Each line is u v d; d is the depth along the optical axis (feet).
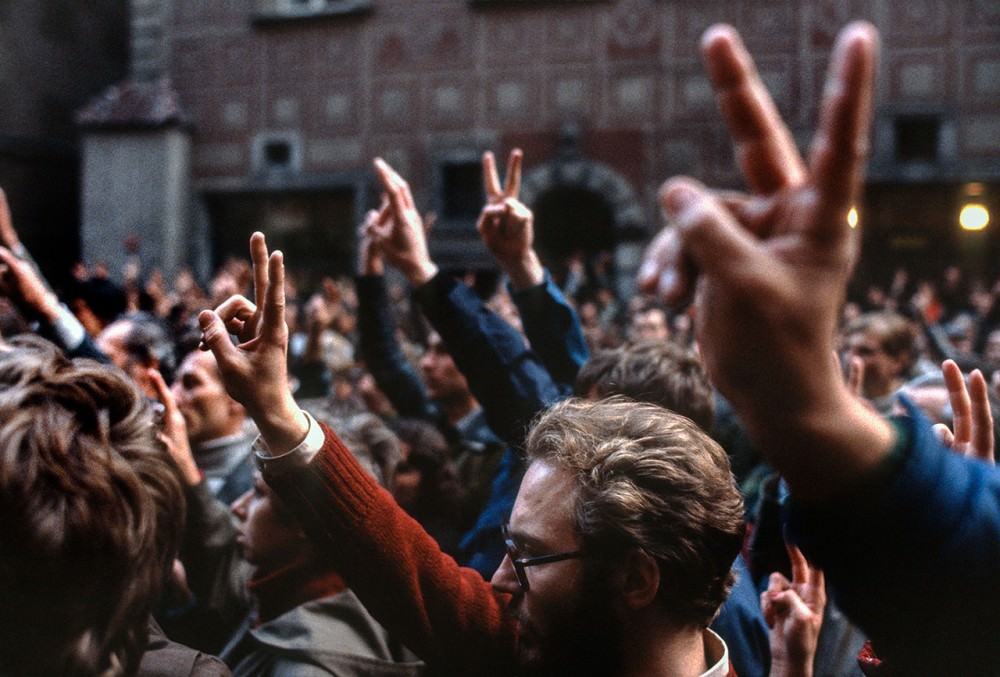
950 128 41.93
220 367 3.60
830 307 1.74
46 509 2.58
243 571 6.00
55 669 2.67
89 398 2.96
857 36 1.62
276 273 3.56
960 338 24.54
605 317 35.96
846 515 1.96
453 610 4.05
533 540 3.46
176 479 3.15
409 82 48.21
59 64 58.29
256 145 50.31
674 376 6.01
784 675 4.25
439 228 47.52
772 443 1.91
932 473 1.96
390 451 7.17
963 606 1.97
